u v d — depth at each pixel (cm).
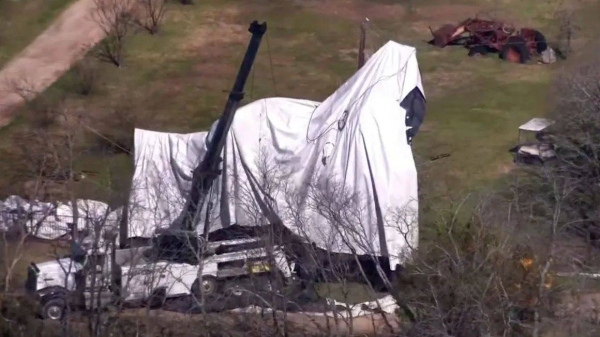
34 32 13250
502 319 5225
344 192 6706
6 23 13500
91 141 9656
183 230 6172
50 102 10906
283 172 7194
